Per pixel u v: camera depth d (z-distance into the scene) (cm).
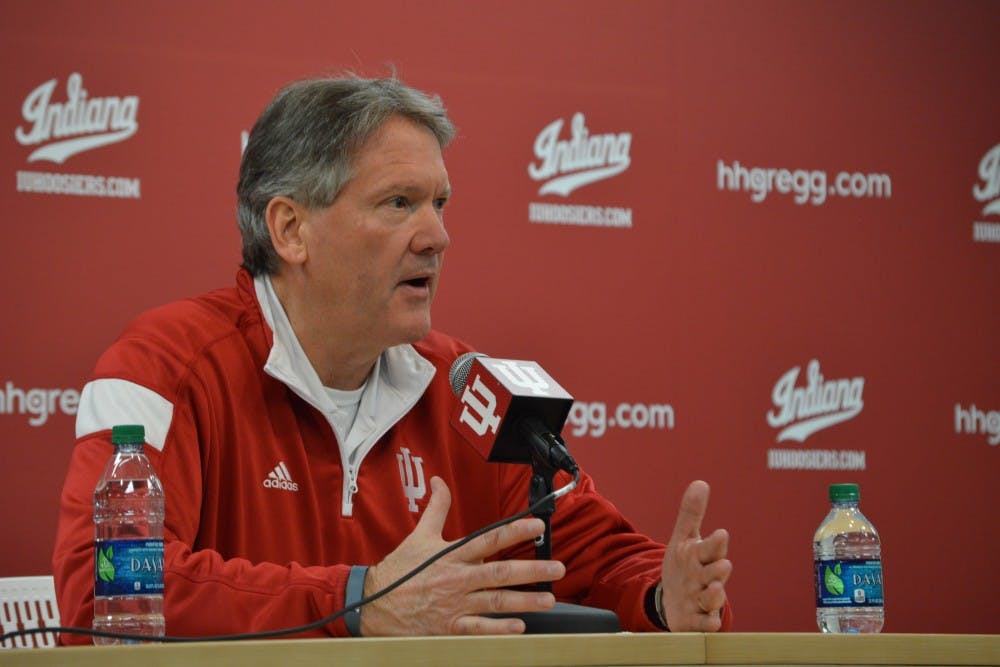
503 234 1158
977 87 1316
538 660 397
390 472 692
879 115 1284
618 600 633
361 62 1127
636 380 1184
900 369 1264
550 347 1162
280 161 658
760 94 1248
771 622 1200
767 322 1230
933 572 1252
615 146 1200
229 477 643
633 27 1214
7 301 1009
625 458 1175
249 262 690
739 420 1210
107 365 627
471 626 472
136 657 375
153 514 583
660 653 409
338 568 506
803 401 1234
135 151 1051
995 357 1294
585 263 1180
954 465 1269
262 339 668
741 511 1202
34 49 1030
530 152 1173
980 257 1300
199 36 1077
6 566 995
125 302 1039
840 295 1254
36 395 1012
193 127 1069
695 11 1236
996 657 436
